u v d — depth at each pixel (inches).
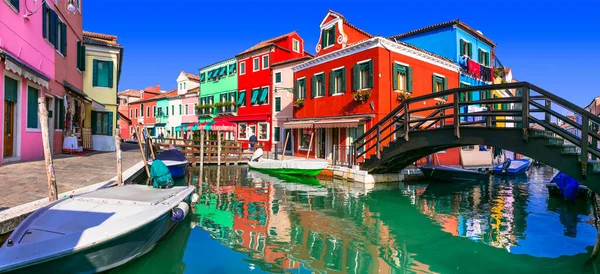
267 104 1070.4
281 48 1082.7
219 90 1269.7
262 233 275.9
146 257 215.6
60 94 554.9
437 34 870.4
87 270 173.3
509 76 1137.4
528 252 241.9
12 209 203.5
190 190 306.0
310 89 832.9
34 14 448.8
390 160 506.9
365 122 671.8
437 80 768.9
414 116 689.6
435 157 735.7
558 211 373.4
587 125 272.8
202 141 727.7
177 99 1514.5
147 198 244.7
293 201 408.8
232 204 385.4
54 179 224.8
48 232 175.5
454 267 212.4
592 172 270.7
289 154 953.5
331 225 305.3
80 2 702.5
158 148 797.9
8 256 144.8
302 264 212.8
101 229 176.1
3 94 370.6
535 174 799.7
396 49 676.7
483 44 939.3
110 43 847.7
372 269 207.2
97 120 767.7
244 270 201.5
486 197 458.3
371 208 378.9
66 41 591.2
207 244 246.2
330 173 618.2
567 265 215.5
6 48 374.6
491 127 351.6
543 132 336.8
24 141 423.5
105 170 396.8
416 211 367.2
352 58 711.1
